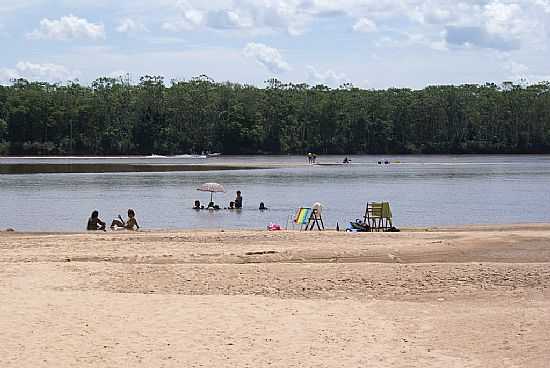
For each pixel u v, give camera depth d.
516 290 23.64
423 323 19.39
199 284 25.02
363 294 23.38
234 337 18.03
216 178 100.25
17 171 116.62
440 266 27.67
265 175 108.19
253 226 49.59
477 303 21.80
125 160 171.00
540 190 80.31
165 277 26.05
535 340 17.48
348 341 17.70
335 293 23.56
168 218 54.25
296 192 77.31
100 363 15.96
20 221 52.03
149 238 37.66
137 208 60.94
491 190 80.31
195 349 17.02
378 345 17.34
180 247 34.09
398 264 28.41
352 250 32.62
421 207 62.31
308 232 40.22
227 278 25.89
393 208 61.41
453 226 47.72
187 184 88.25
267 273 26.67
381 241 35.88
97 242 36.09
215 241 36.62
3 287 24.02
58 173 111.44
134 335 18.17
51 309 20.86
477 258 31.12
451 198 70.62
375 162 160.38
